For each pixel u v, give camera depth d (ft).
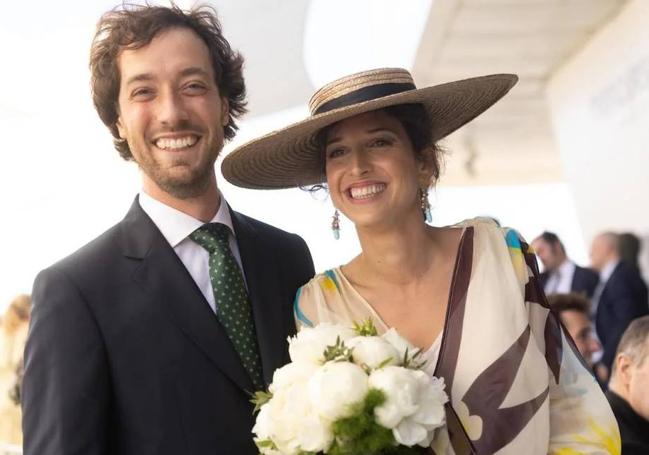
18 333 13.15
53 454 5.08
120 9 6.32
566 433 5.63
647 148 19.76
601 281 17.58
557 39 22.35
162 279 5.89
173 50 6.21
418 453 4.92
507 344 5.55
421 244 6.17
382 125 6.02
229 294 6.16
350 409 4.56
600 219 23.21
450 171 39.22
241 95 7.30
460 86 6.02
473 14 20.25
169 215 6.26
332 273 6.48
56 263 5.77
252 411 5.76
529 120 30.50
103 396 5.42
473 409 5.43
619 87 20.92
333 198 6.23
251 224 7.07
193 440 5.50
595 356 15.48
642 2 18.92
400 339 5.16
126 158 6.88
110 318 5.59
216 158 6.47
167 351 5.65
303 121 5.79
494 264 5.93
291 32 20.29
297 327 6.33
